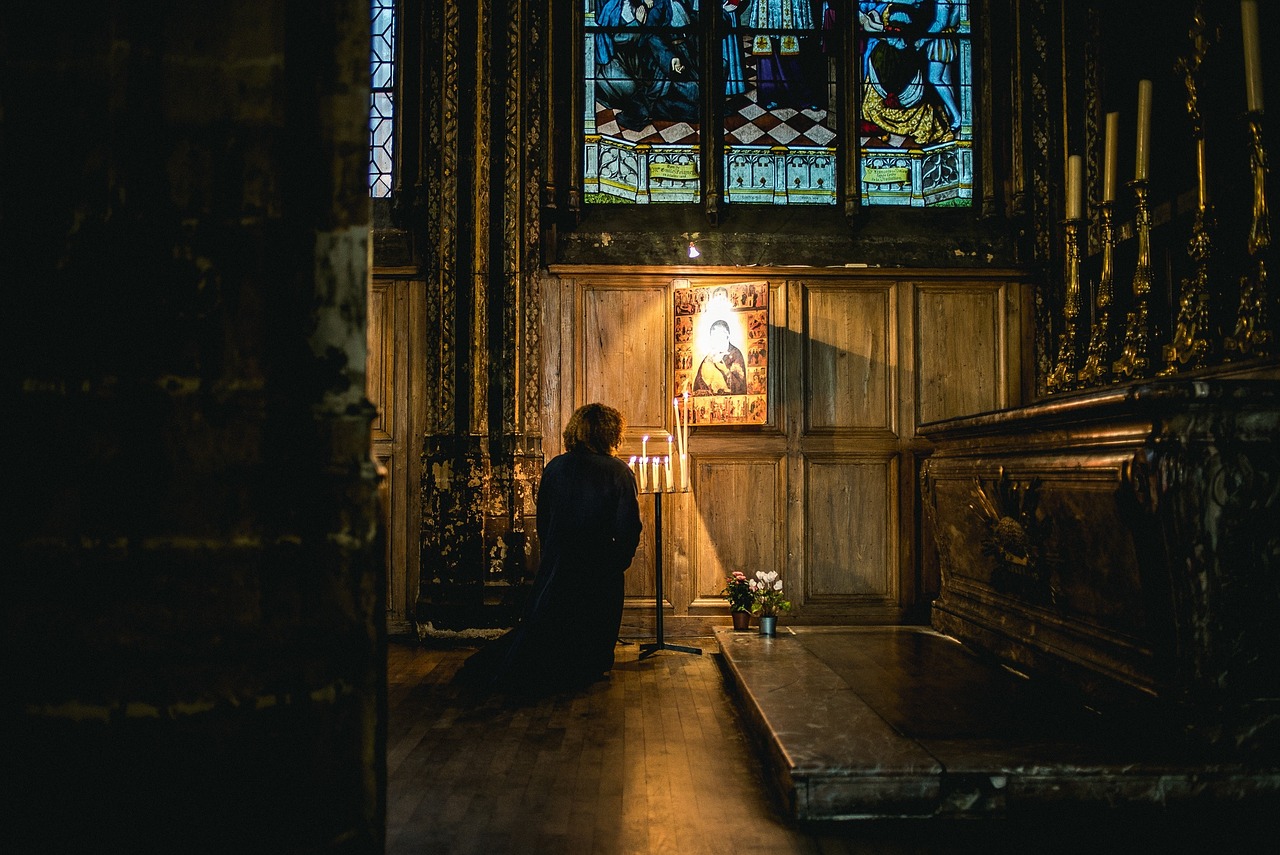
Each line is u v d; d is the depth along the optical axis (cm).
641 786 279
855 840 237
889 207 607
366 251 112
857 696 340
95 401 101
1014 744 271
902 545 576
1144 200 398
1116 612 292
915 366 584
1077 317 454
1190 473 245
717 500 573
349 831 107
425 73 577
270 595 104
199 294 104
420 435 568
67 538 100
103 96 103
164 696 101
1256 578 249
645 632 562
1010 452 353
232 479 103
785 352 580
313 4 112
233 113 106
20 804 99
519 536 550
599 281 578
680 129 604
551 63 581
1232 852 228
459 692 410
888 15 614
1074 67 579
